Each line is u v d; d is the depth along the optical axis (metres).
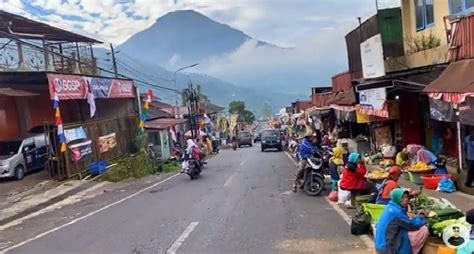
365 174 12.45
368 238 9.38
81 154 23.34
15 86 24.88
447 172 14.13
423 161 14.45
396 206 6.91
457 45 12.05
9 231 12.48
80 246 10.06
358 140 22.94
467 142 12.55
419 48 16.39
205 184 20.05
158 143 37.69
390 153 18.30
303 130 41.75
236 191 17.16
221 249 9.23
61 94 22.12
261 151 48.50
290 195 15.35
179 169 29.64
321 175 15.07
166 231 10.98
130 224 12.05
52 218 13.99
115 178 23.14
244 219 11.91
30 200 17.61
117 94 29.75
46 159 23.50
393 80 15.13
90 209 15.14
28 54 25.42
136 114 33.03
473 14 11.34
